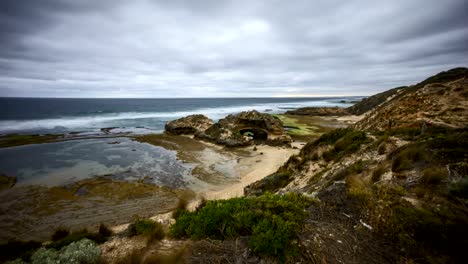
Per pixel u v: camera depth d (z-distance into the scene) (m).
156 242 5.12
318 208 4.71
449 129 9.24
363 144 11.07
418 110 13.59
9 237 10.41
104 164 21.70
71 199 14.23
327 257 3.27
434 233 3.24
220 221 4.73
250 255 3.60
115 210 13.06
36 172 18.97
